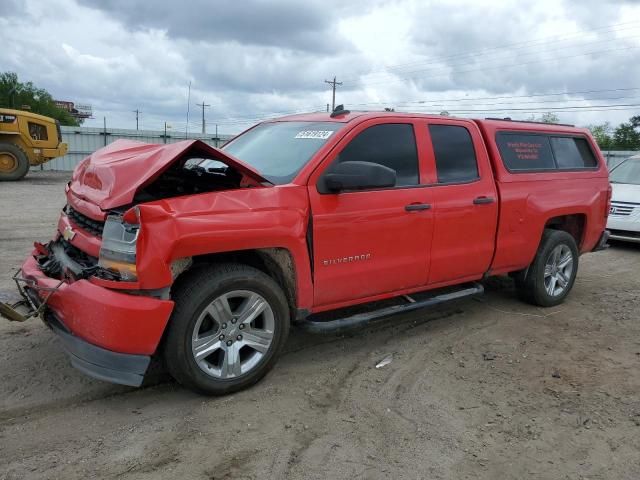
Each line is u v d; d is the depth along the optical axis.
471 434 3.39
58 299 3.37
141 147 4.11
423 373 4.21
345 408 3.64
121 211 3.34
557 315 5.70
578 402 3.82
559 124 6.17
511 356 4.59
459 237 4.86
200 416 3.46
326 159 4.04
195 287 3.44
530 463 3.12
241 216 3.53
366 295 4.37
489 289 6.57
